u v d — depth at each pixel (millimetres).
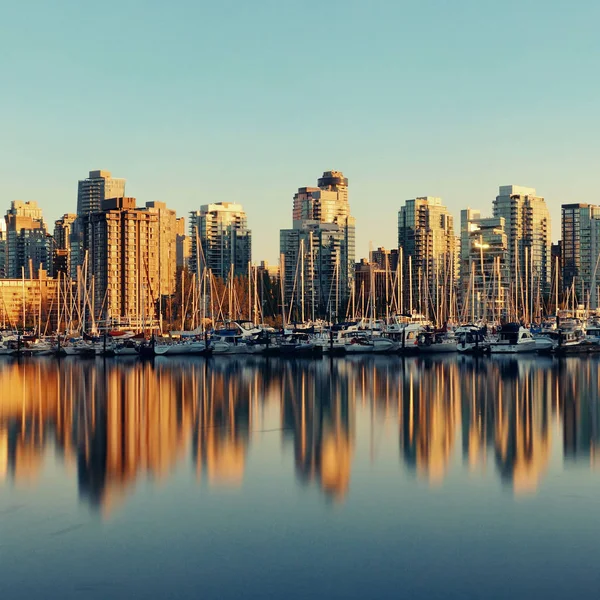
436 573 47562
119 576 47469
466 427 92250
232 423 95812
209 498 61875
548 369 167250
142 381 148750
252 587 45969
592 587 45719
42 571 48219
